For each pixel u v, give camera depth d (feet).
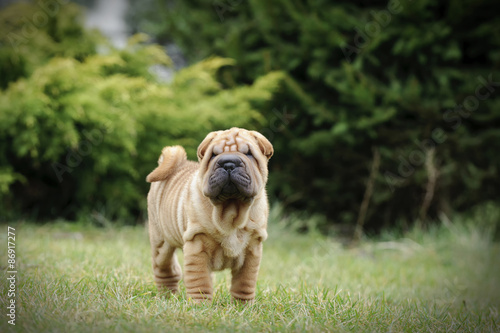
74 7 41.45
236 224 14.99
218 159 14.44
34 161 35.55
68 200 38.52
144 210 38.52
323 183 39.96
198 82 40.24
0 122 33.09
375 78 38.19
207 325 12.96
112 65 38.52
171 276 17.62
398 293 21.94
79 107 33.17
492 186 38.73
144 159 36.78
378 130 37.68
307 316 14.44
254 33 40.73
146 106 35.70
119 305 14.10
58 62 33.42
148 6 68.54
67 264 20.25
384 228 39.88
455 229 36.11
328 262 29.32
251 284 15.76
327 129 39.93
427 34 36.06
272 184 40.19
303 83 39.93
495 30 35.91
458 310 18.94
